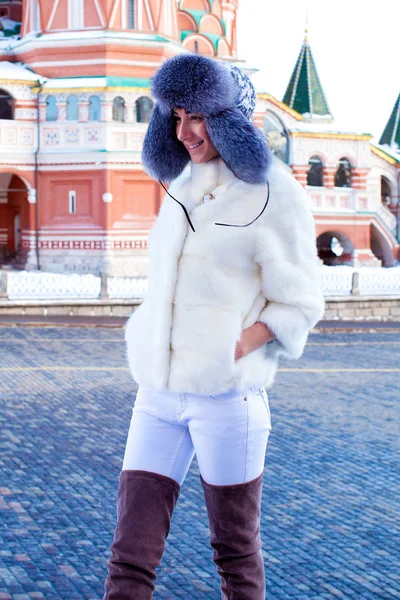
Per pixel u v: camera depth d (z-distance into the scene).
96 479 8.68
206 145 3.89
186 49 46.59
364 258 49.28
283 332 3.82
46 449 9.92
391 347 20.84
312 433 10.99
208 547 6.71
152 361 3.87
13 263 44.50
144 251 41.16
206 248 3.80
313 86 50.41
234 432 3.84
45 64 41.25
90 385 14.23
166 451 3.92
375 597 5.80
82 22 41.00
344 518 7.52
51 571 6.18
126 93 40.34
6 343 19.86
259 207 3.80
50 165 41.06
